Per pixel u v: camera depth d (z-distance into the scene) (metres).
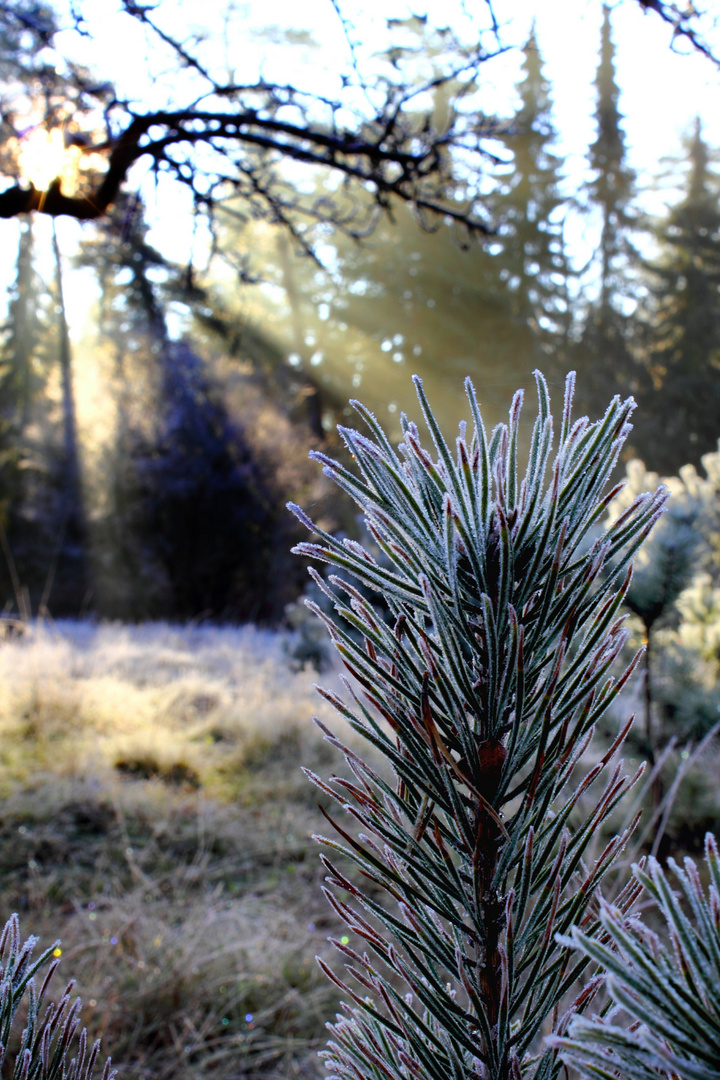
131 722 6.72
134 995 2.94
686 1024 0.45
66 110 3.86
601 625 0.69
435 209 4.24
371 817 0.73
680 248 28.91
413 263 21.06
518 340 22.56
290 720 6.93
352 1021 0.83
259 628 14.81
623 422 0.68
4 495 19.08
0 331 25.20
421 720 0.70
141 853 4.34
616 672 2.74
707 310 27.33
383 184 4.08
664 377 26.39
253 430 16.27
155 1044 2.81
